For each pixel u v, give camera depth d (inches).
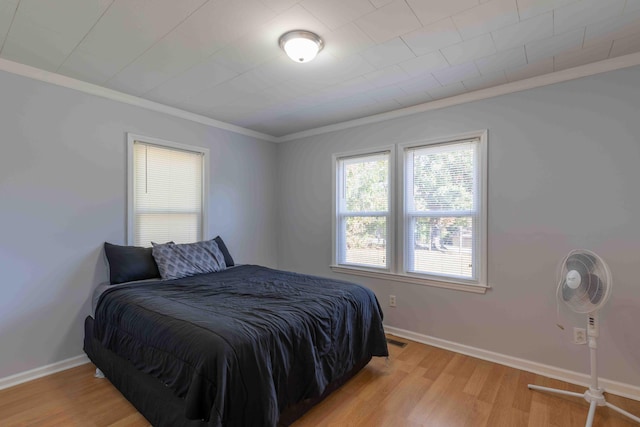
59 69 94.3
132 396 77.2
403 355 112.0
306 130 160.7
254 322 69.3
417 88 107.8
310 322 77.2
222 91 111.1
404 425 74.7
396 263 131.0
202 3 64.2
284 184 173.0
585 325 92.1
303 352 72.9
